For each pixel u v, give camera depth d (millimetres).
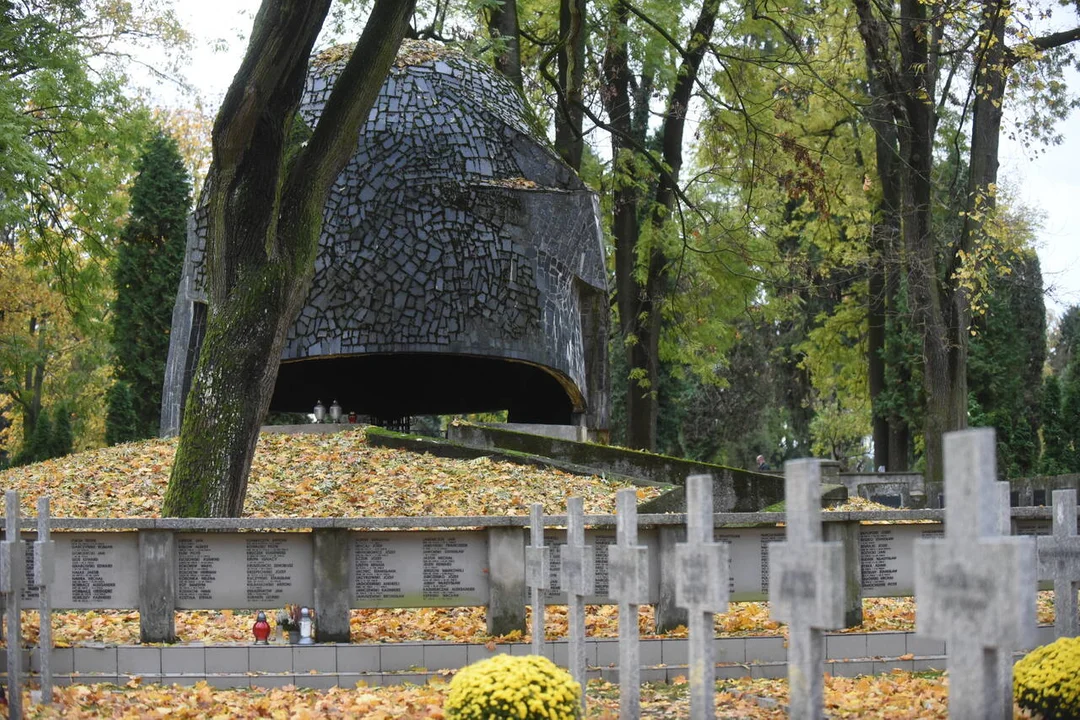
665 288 37250
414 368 31375
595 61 35031
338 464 21062
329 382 30969
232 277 16031
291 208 16391
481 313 24438
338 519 11945
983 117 29781
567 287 25938
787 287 39250
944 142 36625
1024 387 39188
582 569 8727
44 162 28062
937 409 30500
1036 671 8969
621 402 49312
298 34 15297
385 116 24891
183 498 15445
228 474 15570
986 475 5031
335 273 24094
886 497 32250
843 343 46750
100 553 11938
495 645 11773
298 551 12078
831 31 33781
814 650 5828
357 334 23906
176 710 10102
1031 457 35875
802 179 30016
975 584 5020
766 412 53125
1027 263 39000
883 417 39781
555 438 22484
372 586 12117
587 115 33219
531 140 26047
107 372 44625
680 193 32625
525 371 30266
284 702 10477
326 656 11672
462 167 24922
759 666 12023
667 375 49500
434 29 31281
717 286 36531
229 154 15688
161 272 33969
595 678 11680
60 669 11469
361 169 24500
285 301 16094
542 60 31359
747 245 35344
